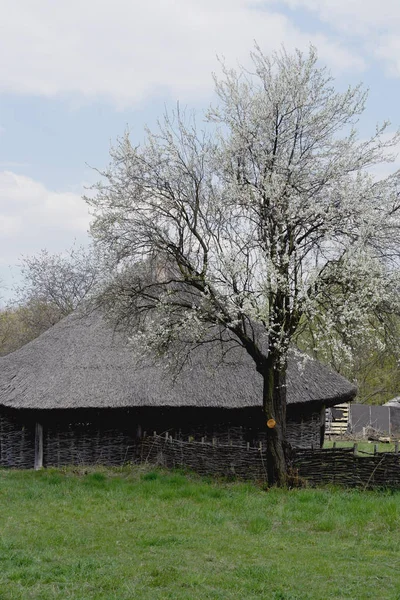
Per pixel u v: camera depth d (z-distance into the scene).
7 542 8.85
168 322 14.02
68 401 17.48
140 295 14.83
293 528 10.00
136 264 14.87
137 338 14.09
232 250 12.93
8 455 19.09
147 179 14.27
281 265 12.76
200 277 13.66
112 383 18.02
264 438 18.55
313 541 9.11
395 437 33.72
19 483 14.77
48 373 18.73
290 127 13.94
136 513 11.12
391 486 12.79
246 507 11.41
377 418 38.12
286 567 7.74
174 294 15.03
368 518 10.36
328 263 12.90
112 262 14.52
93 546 8.78
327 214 12.73
